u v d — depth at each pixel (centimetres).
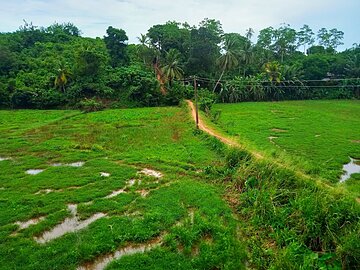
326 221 1029
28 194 1553
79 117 4188
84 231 1177
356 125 3450
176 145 2555
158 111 4572
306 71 7194
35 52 6969
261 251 1030
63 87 5519
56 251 1038
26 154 2344
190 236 1107
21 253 1031
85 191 1585
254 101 6359
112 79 5562
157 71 6150
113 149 2488
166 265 972
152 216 1271
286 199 1272
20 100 5225
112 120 3869
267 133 3014
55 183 1700
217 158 2141
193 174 1839
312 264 907
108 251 1064
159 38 6725
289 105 5494
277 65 6475
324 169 1838
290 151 2325
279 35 8581
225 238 1094
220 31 6588
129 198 1487
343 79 6769
